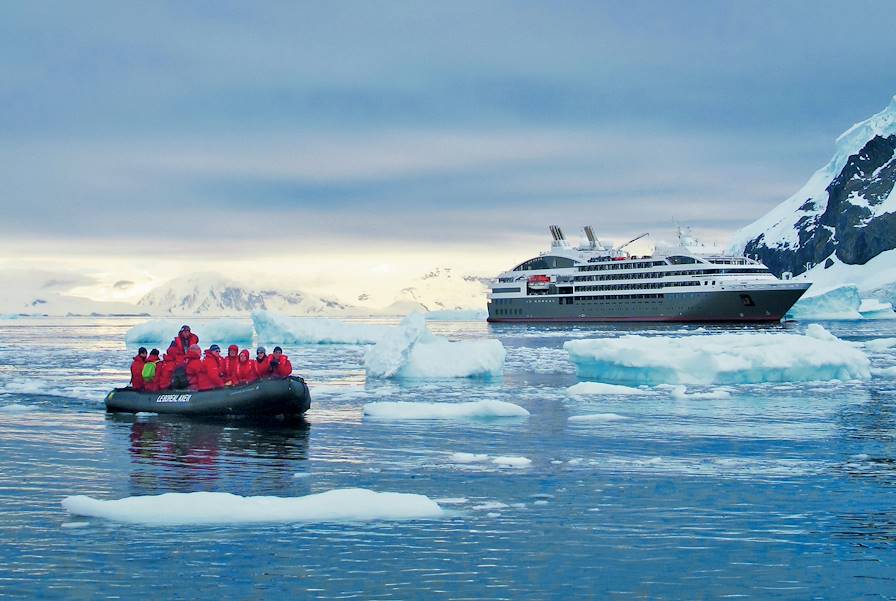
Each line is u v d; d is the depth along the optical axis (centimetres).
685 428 3703
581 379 5841
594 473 2809
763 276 15962
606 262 17438
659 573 1912
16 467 2878
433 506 2302
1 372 6712
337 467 2891
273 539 2061
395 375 5881
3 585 1805
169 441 3356
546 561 1970
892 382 5412
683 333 12912
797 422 3891
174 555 1961
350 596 1780
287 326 10850
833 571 1930
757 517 2303
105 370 6931
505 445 3306
